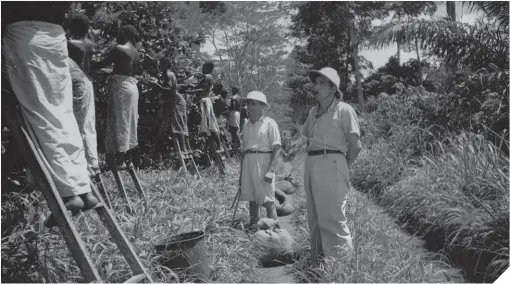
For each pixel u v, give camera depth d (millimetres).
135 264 3535
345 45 16094
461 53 9750
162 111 8922
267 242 5145
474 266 4891
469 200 5672
